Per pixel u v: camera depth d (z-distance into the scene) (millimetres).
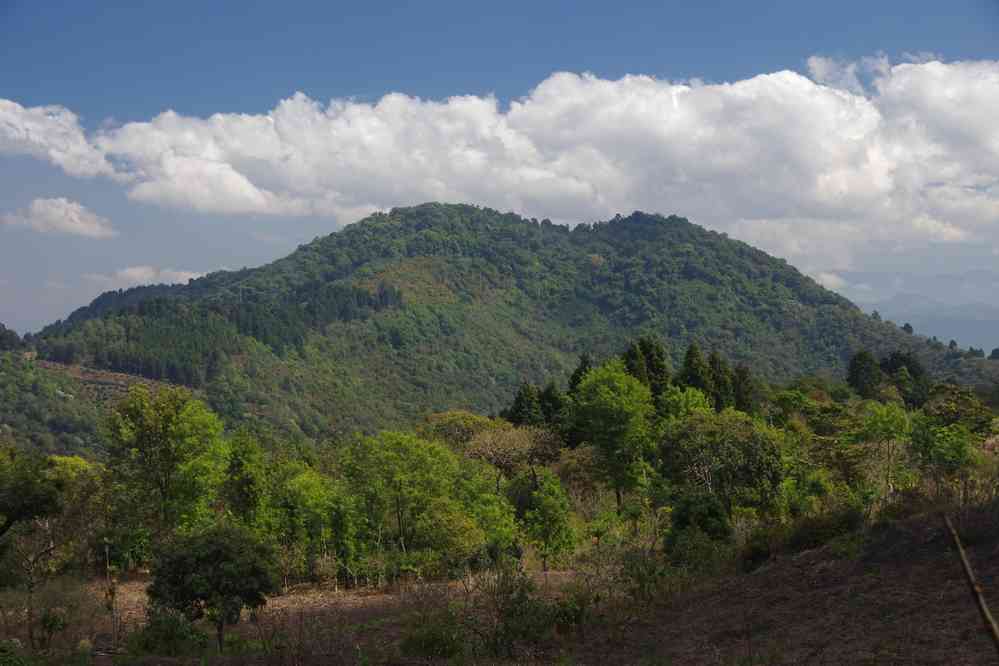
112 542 27156
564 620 15109
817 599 14148
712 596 16531
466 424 57562
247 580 15461
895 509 17453
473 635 14680
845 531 18266
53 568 19438
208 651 15148
